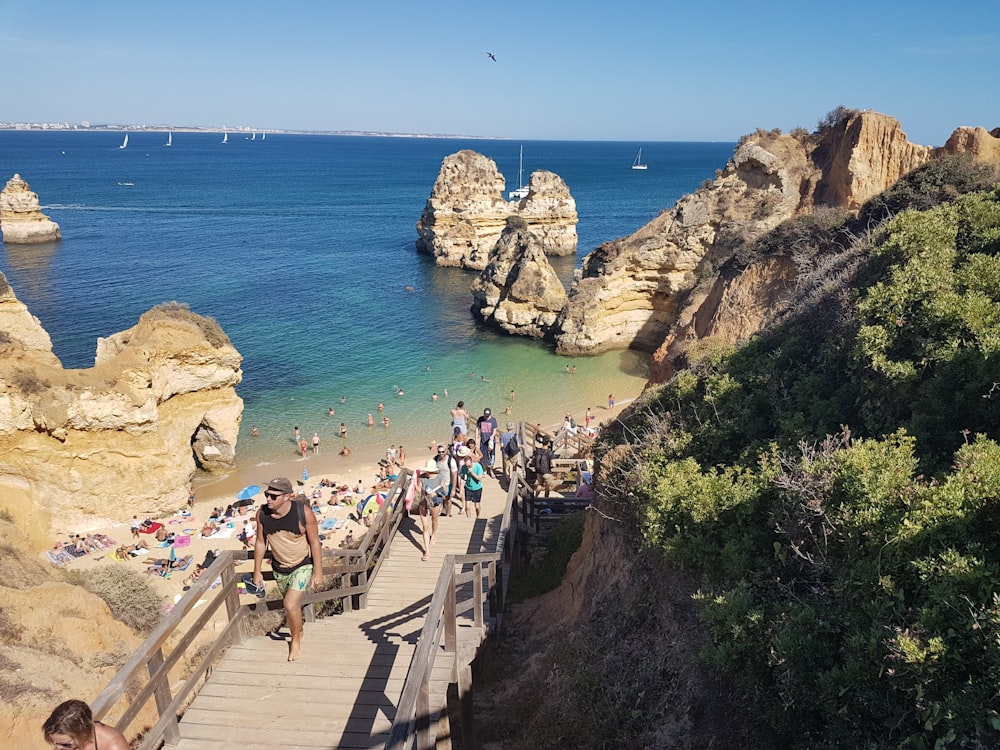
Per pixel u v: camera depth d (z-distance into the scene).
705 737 6.92
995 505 5.95
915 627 5.33
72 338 49.69
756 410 10.62
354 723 6.97
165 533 25.94
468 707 8.52
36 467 24.77
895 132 39.19
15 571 13.29
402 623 9.62
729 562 7.61
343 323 56.59
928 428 7.74
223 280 71.25
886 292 10.16
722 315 25.83
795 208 44.22
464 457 14.67
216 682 7.61
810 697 5.94
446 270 80.31
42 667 10.02
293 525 7.66
